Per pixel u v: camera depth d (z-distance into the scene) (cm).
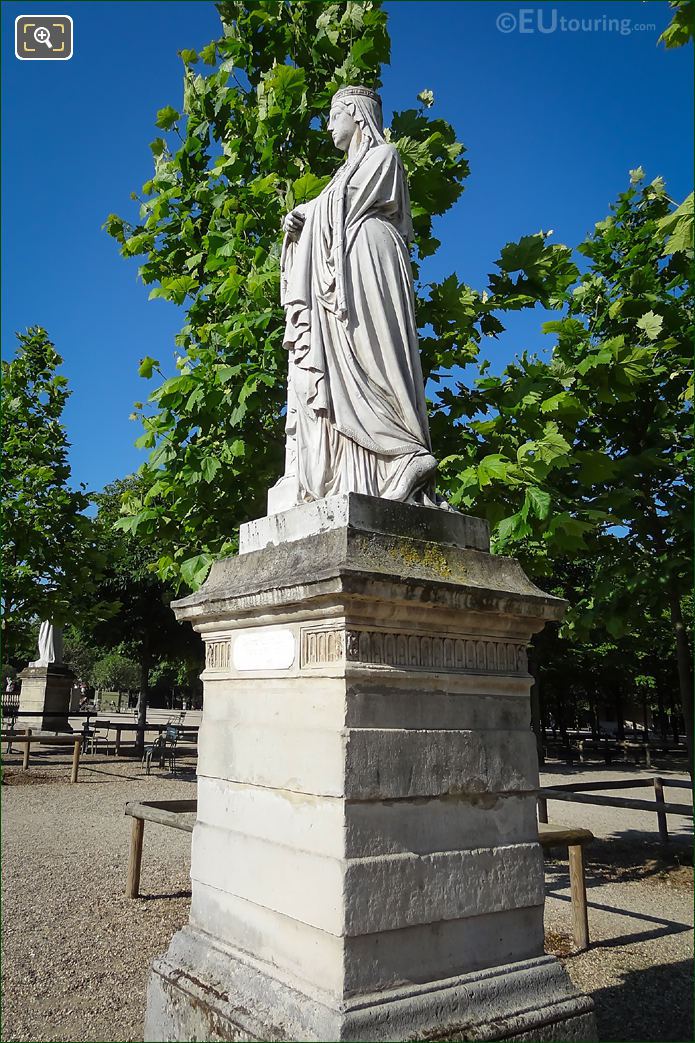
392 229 490
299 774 384
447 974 371
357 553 382
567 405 741
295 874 375
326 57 850
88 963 636
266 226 834
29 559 1658
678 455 993
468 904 383
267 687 421
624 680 3028
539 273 834
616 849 1170
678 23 443
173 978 420
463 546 446
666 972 626
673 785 1148
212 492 825
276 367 768
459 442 794
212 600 456
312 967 357
